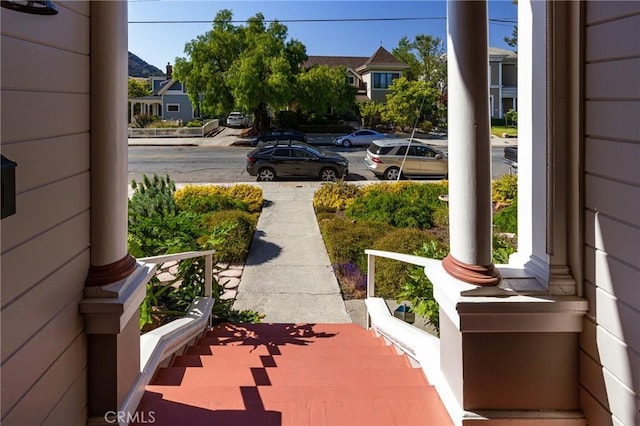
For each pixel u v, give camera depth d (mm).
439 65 36188
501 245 4527
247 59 25656
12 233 1347
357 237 7098
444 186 10781
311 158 14461
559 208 1984
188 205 9039
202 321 3887
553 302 1928
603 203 1773
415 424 2047
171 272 5664
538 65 2117
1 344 1287
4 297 1303
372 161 14750
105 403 1915
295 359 3234
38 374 1497
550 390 1995
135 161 19234
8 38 1332
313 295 5516
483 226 2016
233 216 7969
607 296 1765
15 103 1367
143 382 2264
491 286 1970
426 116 30094
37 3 1398
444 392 2197
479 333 1980
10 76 1340
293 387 2400
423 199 9828
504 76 32875
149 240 4410
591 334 1885
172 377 2678
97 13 1900
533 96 2180
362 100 36062
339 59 41375
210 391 2322
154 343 2768
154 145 25109
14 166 1193
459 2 1986
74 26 1765
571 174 1958
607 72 1717
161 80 42250
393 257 3500
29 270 1443
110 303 1856
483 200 2018
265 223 8969
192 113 36469
